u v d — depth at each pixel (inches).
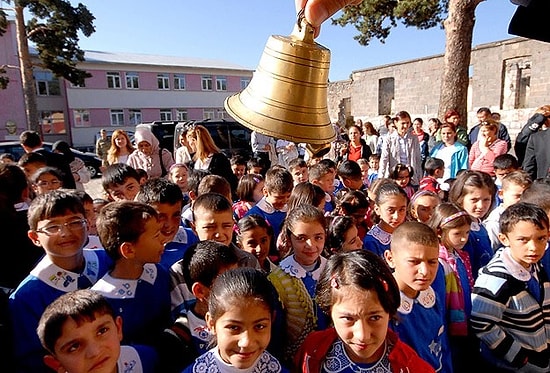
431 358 70.7
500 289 79.6
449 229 92.2
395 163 226.4
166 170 205.6
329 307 57.1
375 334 53.4
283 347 73.7
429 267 69.2
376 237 108.0
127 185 121.0
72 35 741.9
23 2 658.8
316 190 120.5
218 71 1330.0
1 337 62.4
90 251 81.9
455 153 211.9
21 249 89.3
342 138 359.9
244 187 151.0
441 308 76.2
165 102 1256.8
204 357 57.1
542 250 79.5
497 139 193.9
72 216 70.9
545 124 193.5
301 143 39.6
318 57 40.6
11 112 1008.2
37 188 120.9
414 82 672.4
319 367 59.2
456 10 310.2
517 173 121.4
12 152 454.0
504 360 80.6
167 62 1307.8
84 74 765.9
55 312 52.3
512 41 546.9
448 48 318.0
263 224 97.9
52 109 1115.9
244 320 53.5
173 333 68.2
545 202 98.6
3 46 994.1
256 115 39.9
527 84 556.1
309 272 83.3
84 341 51.8
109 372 53.5
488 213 127.1
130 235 69.6
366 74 756.6
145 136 200.5
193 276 68.3
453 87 318.0
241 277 56.4
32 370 64.6
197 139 188.4
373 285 53.4
